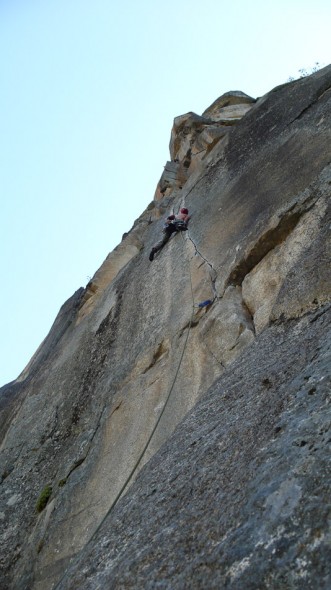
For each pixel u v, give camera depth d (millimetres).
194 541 3146
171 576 2994
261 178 9867
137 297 10586
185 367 7281
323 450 3049
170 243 11344
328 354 4016
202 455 4062
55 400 9961
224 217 9984
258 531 2820
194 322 7934
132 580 3201
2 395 13594
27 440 9414
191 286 8914
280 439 3434
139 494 4316
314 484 2867
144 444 6613
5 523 7586
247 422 4016
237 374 5176
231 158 12211
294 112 10953
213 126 16609
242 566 2680
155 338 8461
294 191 8328
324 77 11000
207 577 2787
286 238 7516
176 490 3855
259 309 7012
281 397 3965
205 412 4914
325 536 2557
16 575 6629
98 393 8750
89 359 10086
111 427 7629
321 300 5203
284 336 5184
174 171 17000
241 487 3281
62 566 6055
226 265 8391
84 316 13031
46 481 7957
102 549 3920
